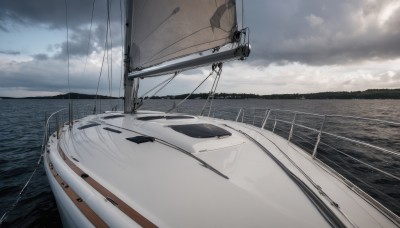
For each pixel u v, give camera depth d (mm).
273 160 3010
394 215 2066
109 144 3443
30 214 4668
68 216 2180
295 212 1885
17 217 4574
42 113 31359
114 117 5285
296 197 2109
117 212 1838
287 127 15297
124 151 3127
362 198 2334
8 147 10461
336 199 2232
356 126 17844
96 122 5055
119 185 2246
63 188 2469
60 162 2990
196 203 1936
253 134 4645
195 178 2365
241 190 2164
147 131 3832
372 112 37250
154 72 4180
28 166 7656
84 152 3225
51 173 2943
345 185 2598
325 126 17578
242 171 2600
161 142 3428
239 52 2871
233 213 1819
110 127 4426
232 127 5102
